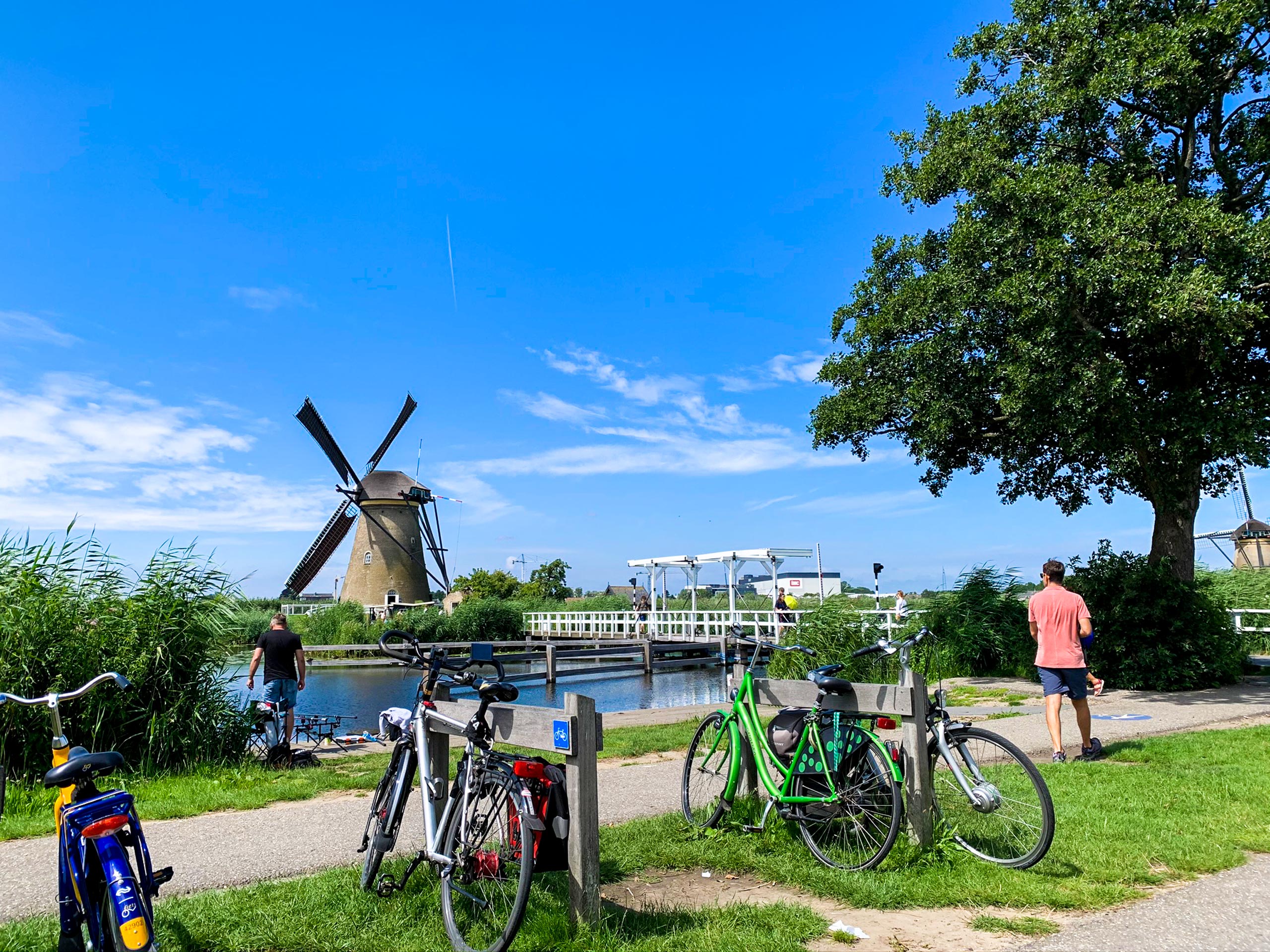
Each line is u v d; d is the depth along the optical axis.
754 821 5.51
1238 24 12.44
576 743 3.91
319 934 3.88
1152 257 11.80
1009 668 16.22
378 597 48.81
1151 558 14.81
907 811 4.98
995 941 3.82
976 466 16.67
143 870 3.44
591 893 3.90
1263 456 12.09
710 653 33.75
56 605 8.70
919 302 14.70
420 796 7.50
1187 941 3.72
